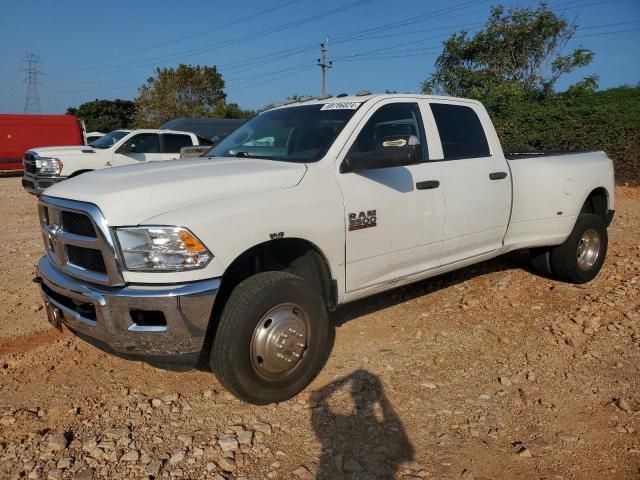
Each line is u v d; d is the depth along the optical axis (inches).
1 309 209.9
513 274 252.8
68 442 125.7
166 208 125.3
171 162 163.8
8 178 821.2
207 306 125.2
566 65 839.7
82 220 130.4
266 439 128.0
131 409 140.0
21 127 815.7
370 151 165.9
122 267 123.5
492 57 869.2
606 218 251.8
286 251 156.9
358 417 137.4
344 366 163.3
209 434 129.6
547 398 147.3
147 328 123.6
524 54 850.8
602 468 119.3
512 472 117.7
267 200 137.9
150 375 158.2
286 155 165.6
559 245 232.2
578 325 194.2
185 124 724.0
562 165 225.8
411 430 132.3
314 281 156.7
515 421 136.9
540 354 172.6
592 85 700.0
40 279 151.3
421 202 175.2
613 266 265.7
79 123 860.6
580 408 142.8
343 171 157.5
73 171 511.8
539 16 831.7
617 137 597.6
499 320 199.6
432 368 163.3
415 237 175.2
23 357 166.7
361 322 197.0
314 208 146.4
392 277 172.6
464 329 191.5
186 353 126.1
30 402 143.1
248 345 132.6
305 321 143.5
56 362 164.9
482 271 257.3
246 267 152.1
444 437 129.7
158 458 120.4
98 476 114.3
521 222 214.5
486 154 204.2
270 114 195.5
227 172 142.9
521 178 212.2
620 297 220.5
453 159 192.2
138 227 122.5
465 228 192.2
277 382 139.2
